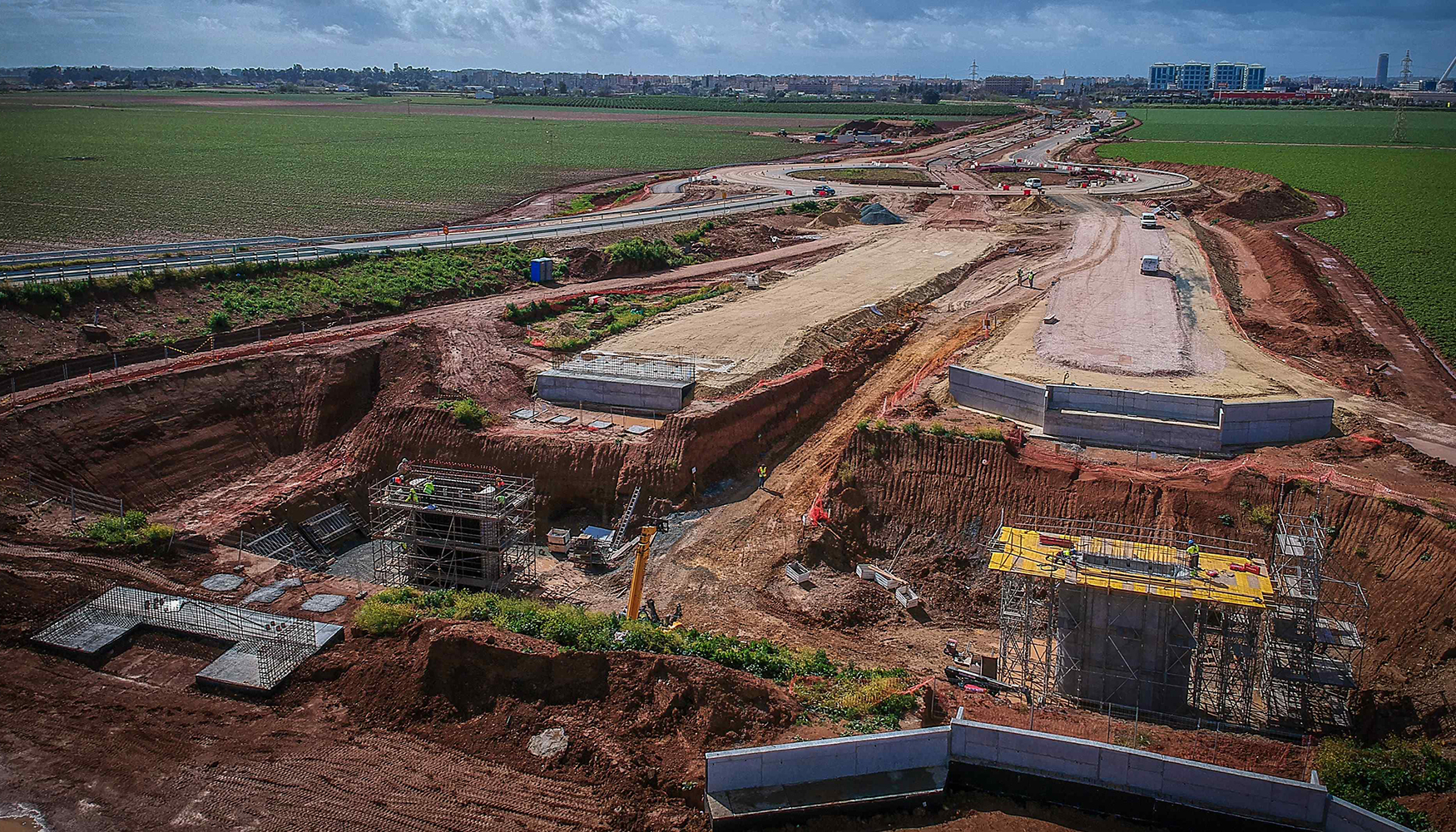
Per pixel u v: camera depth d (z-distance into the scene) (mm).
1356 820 27656
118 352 59625
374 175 161875
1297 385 57500
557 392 60438
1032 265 92500
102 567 40875
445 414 56031
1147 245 98312
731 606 43688
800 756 29469
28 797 28812
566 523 52375
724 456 54781
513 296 80062
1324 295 83188
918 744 30281
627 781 29797
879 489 49500
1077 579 35219
